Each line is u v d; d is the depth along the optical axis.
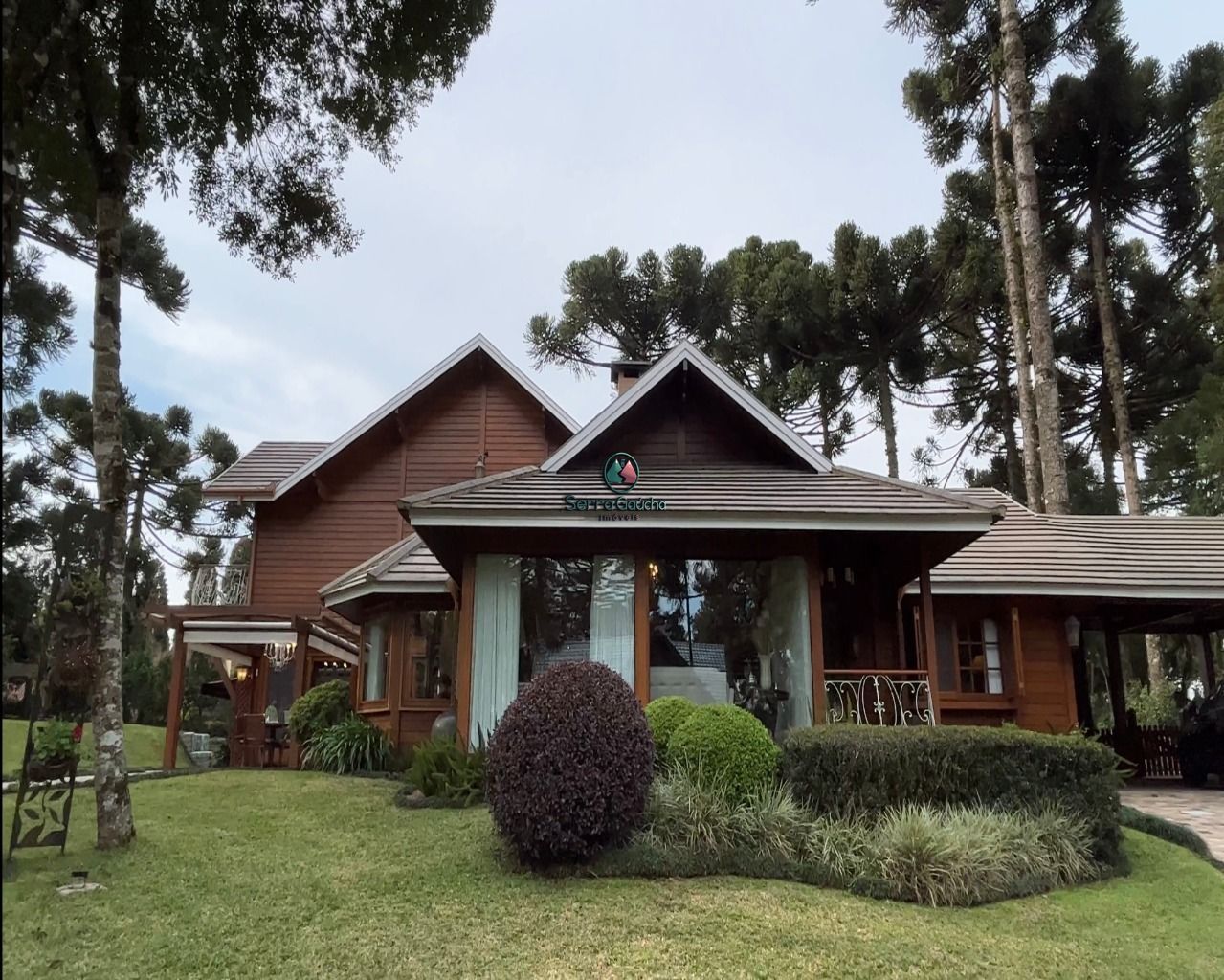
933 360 26.84
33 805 8.98
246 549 34.34
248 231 9.16
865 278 24.83
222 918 5.66
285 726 15.48
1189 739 13.84
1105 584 13.09
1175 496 26.31
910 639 13.52
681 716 8.46
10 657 6.89
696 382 11.82
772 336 26.73
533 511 9.99
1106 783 7.53
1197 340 24.19
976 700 13.35
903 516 9.93
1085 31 21.55
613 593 10.62
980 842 6.79
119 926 5.48
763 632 10.59
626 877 6.57
